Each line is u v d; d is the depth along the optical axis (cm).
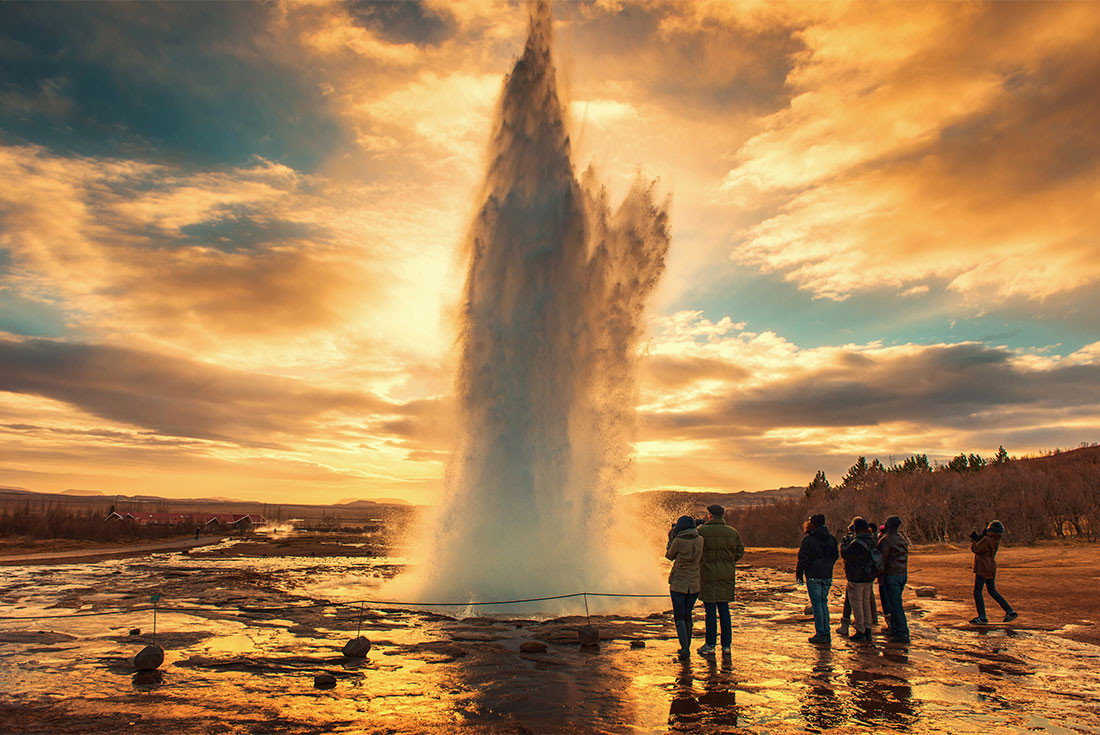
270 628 1256
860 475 12825
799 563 1109
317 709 690
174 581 2402
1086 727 638
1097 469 7844
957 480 8344
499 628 1271
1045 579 2123
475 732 616
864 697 748
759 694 762
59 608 1577
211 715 657
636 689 788
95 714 653
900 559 1121
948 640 1124
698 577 966
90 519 8969
